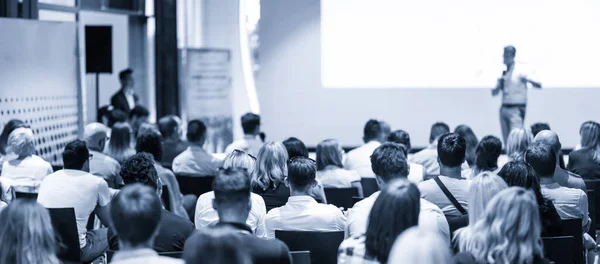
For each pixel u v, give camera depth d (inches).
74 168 209.5
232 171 140.3
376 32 507.8
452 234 181.0
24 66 364.2
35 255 136.7
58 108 397.4
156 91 514.0
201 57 499.5
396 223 126.8
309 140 518.3
